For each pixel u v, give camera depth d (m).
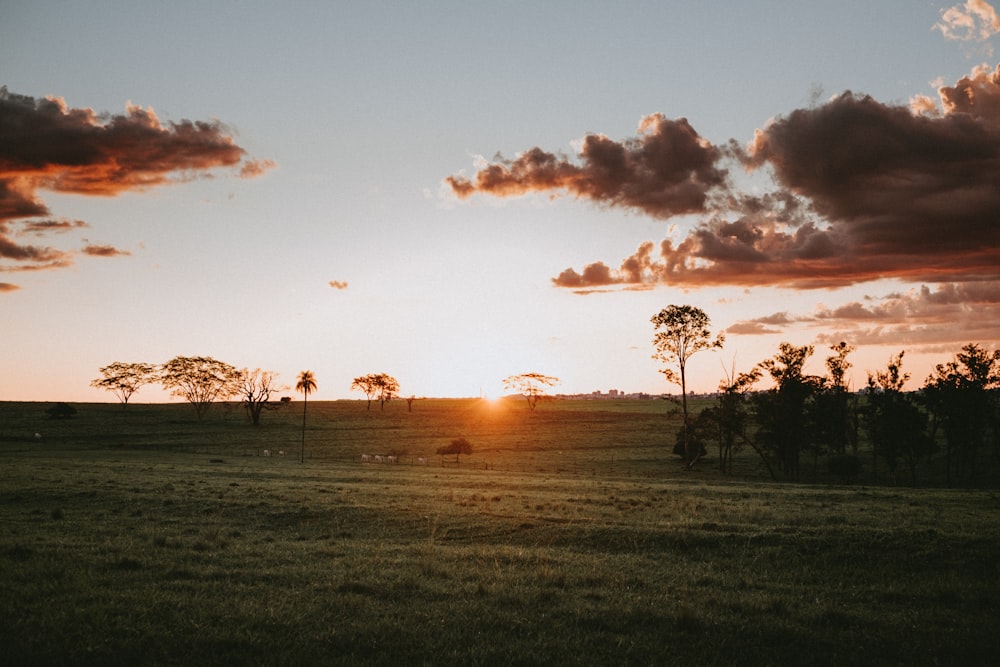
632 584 15.26
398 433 128.25
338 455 90.88
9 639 10.05
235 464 62.56
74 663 9.37
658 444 111.50
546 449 103.25
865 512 27.77
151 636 10.50
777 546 19.45
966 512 28.25
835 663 10.20
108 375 177.75
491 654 10.10
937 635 11.42
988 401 72.38
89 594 12.96
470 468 71.56
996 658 10.46
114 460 62.75
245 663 9.59
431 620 11.80
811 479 74.31
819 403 75.81
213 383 150.88
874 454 76.88
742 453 96.50
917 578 16.09
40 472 43.94
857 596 14.38
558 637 11.05
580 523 24.03
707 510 28.70
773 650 10.70
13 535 21.00
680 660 10.19
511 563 17.77
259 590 13.90
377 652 10.16
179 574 15.31
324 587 14.33
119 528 23.28
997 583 15.23
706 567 17.72
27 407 166.50
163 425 132.00
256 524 25.59
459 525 24.75
